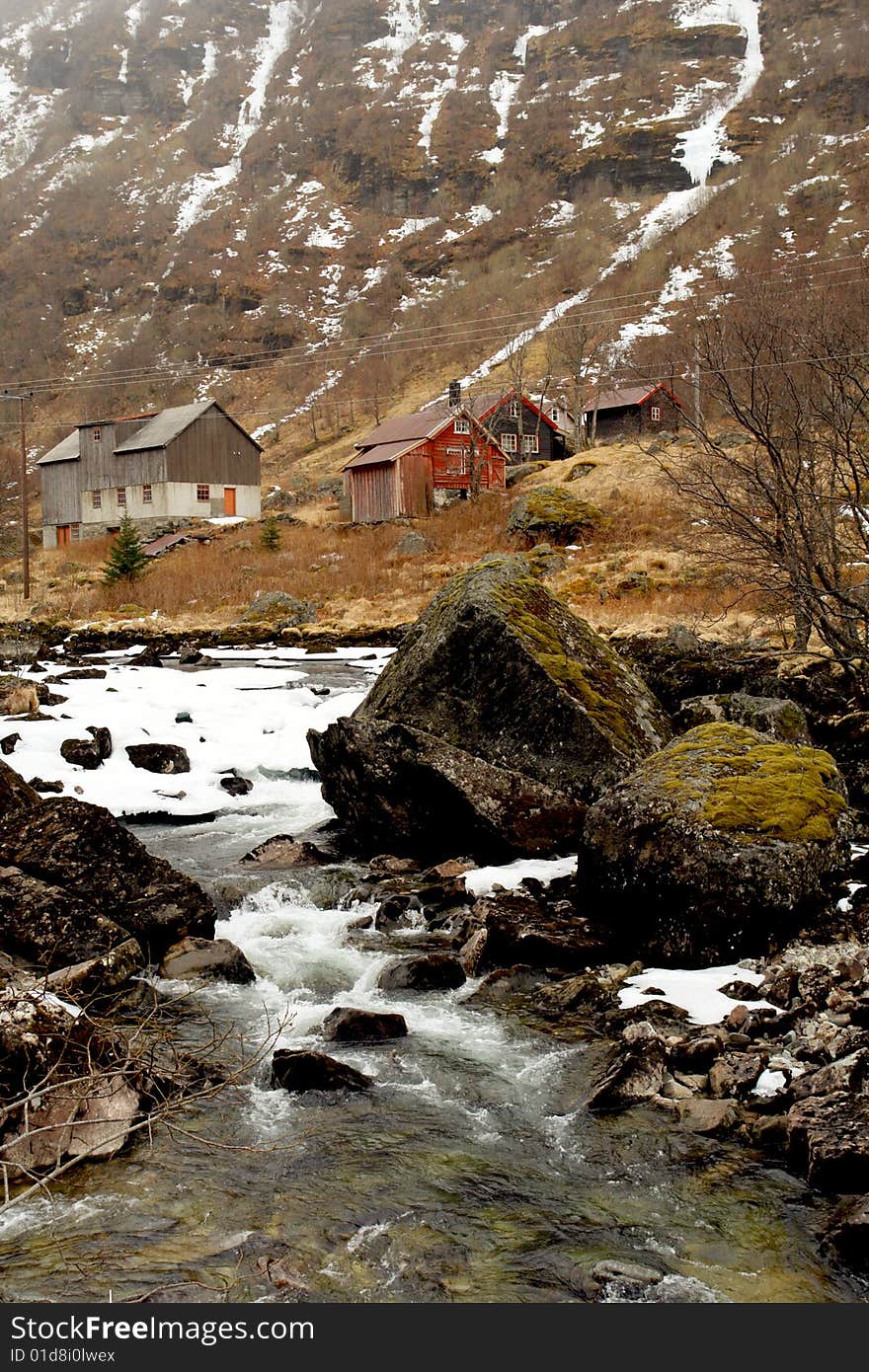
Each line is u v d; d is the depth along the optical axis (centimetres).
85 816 873
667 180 17038
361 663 2608
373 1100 608
